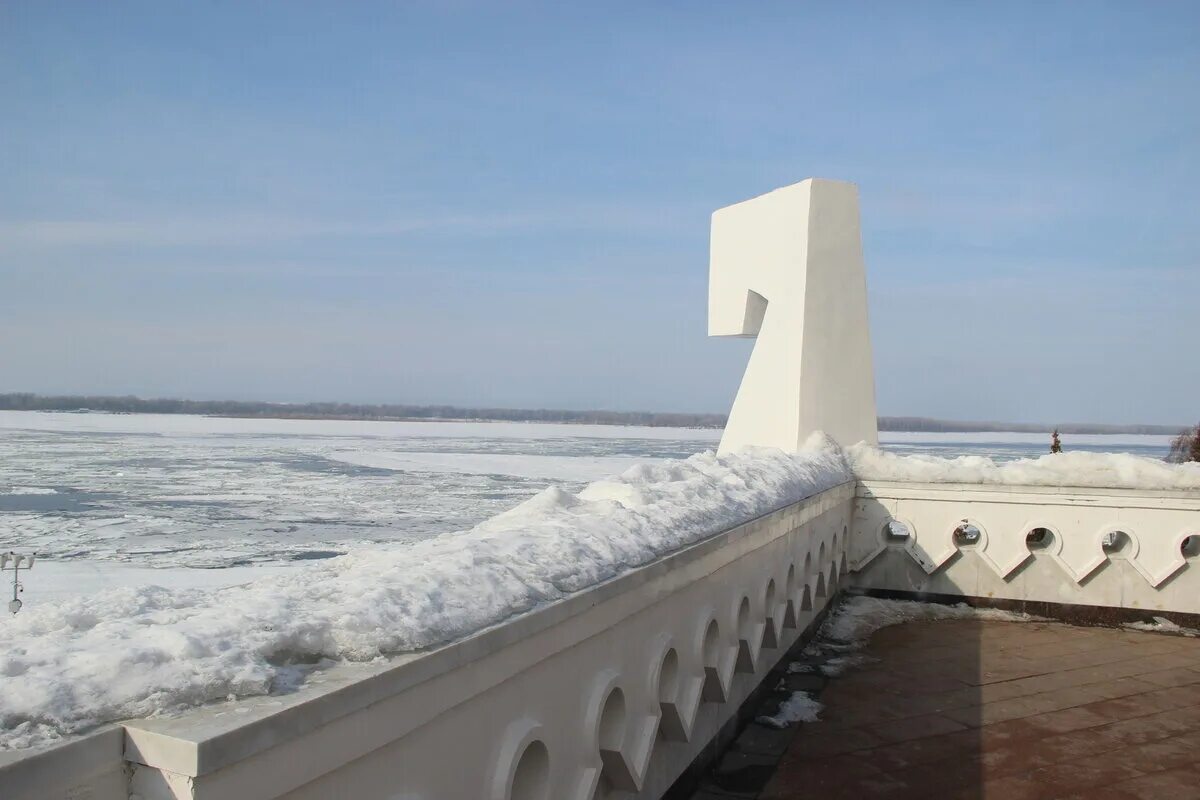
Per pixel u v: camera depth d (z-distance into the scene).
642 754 3.03
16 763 1.12
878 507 8.00
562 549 2.71
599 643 2.70
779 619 5.16
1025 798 3.99
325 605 1.84
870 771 4.23
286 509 24.53
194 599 1.99
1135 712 5.15
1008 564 7.56
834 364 8.35
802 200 8.39
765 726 4.80
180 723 1.31
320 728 1.47
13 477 33.81
